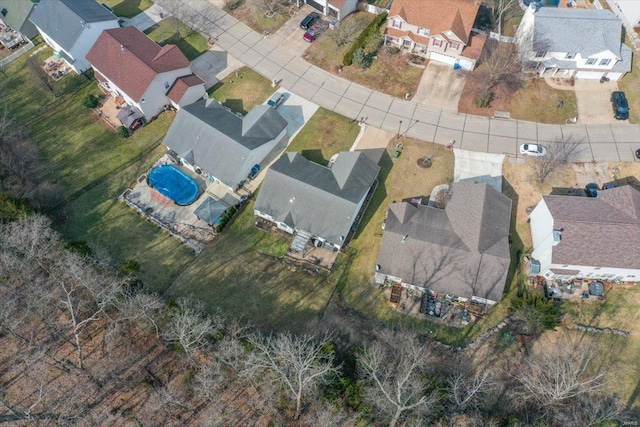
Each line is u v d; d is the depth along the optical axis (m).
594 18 70.06
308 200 59.88
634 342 53.16
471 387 47.50
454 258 55.28
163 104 73.75
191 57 79.12
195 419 46.34
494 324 54.91
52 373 48.81
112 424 46.06
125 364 49.56
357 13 82.81
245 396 47.44
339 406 45.59
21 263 51.50
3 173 64.44
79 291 53.75
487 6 81.44
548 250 54.88
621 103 69.00
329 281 58.00
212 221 61.56
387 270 56.31
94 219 63.97
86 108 75.44
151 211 64.56
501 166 66.12
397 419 42.50
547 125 69.50
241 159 63.50
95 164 69.50
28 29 82.88
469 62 73.44
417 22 72.31
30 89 78.75
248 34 81.69
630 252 52.75
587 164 65.62
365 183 61.69
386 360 49.25
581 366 51.38
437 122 70.31
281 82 75.44
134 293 53.00
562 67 71.00
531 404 48.06
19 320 49.25
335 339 52.88
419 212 60.19
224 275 58.34
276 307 55.69
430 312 55.41
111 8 86.81
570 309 55.50
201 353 49.59
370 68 75.94
